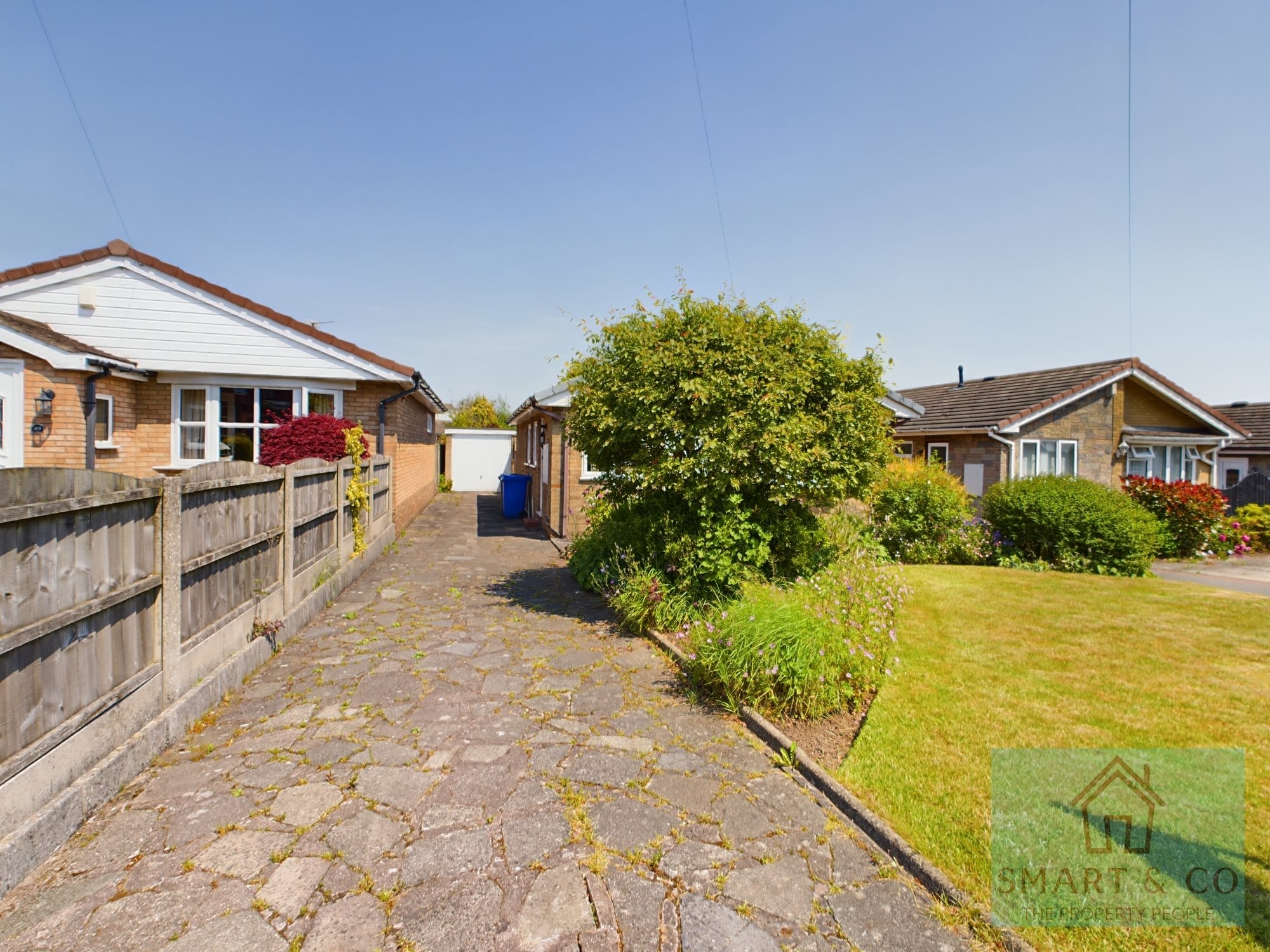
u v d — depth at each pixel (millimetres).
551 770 3367
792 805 3117
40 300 10148
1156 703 4414
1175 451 19219
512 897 2400
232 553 4523
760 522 6461
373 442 11773
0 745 2385
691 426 5887
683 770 3426
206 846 2639
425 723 3908
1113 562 10250
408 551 10516
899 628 6309
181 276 10539
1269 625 6629
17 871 2365
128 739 3223
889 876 2600
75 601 2822
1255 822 2943
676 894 2449
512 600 7141
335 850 2639
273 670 4805
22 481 2459
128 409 10453
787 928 2291
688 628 5512
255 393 11078
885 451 7027
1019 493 11273
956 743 3744
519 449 20625
